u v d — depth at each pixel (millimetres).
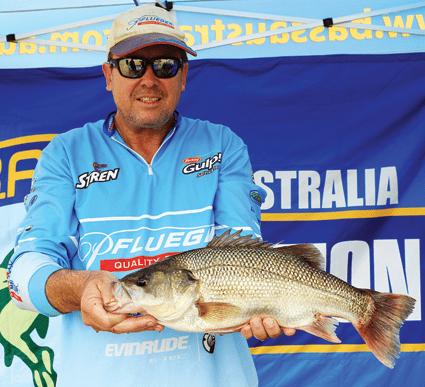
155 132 1625
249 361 1642
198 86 3439
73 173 1579
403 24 3336
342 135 3416
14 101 3414
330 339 1414
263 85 3436
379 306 1459
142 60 1525
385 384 3213
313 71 3420
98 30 3412
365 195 3383
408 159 3373
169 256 1436
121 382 1433
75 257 1570
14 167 3387
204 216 1583
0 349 3193
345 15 3381
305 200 3400
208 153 1679
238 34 3396
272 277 1406
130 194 1569
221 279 1385
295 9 3396
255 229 1601
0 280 3262
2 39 3342
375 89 3402
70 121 3430
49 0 3357
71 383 1447
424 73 3393
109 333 1469
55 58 3457
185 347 1478
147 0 3295
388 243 3336
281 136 3434
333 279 1452
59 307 1366
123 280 1338
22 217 3350
